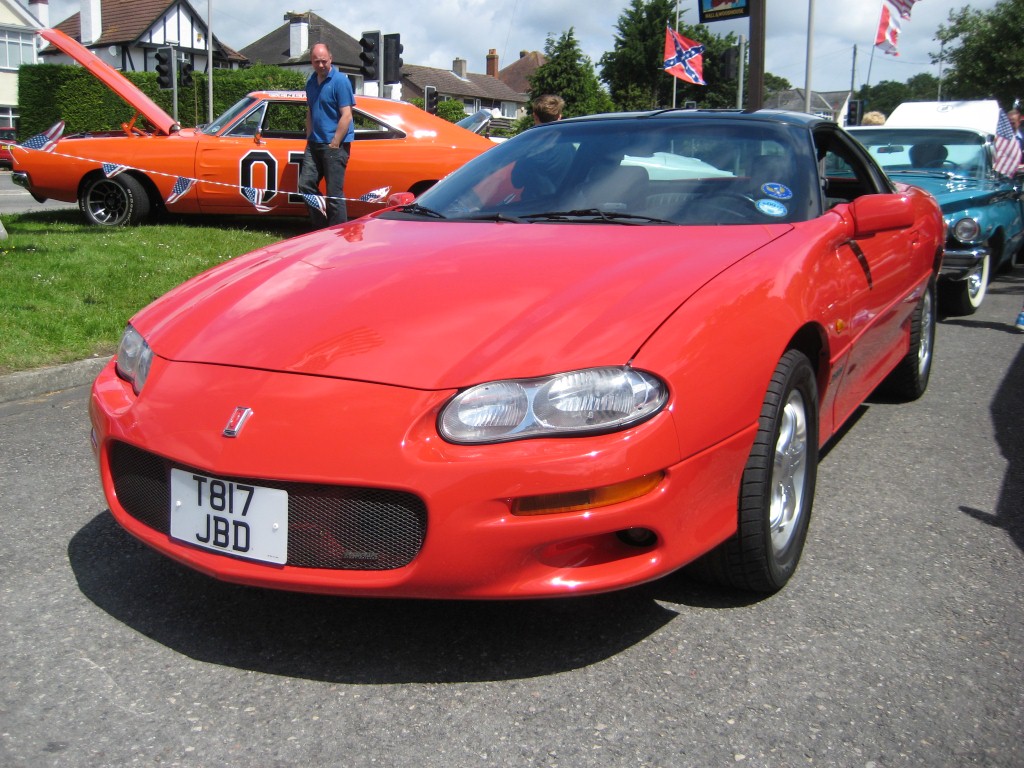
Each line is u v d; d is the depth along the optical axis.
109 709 2.20
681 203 3.26
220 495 2.29
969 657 2.45
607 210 3.26
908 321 4.48
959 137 8.80
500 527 2.13
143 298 6.32
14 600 2.72
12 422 4.43
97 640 2.51
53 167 9.86
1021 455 4.16
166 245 8.14
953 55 34.28
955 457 4.12
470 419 2.16
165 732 2.12
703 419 2.29
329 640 2.52
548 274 2.61
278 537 2.24
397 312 2.48
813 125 3.76
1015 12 32.31
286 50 68.25
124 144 9.84
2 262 6.73
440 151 9.95
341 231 3.33
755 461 2.51
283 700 2.25
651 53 63.22
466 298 2.51
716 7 11.55
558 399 2.17
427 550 2.14
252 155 9.76
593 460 2.13
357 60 65.94
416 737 2.11
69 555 3.02
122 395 2.61
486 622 2.62
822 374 3.03
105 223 9.95
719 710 2.21
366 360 2.32
